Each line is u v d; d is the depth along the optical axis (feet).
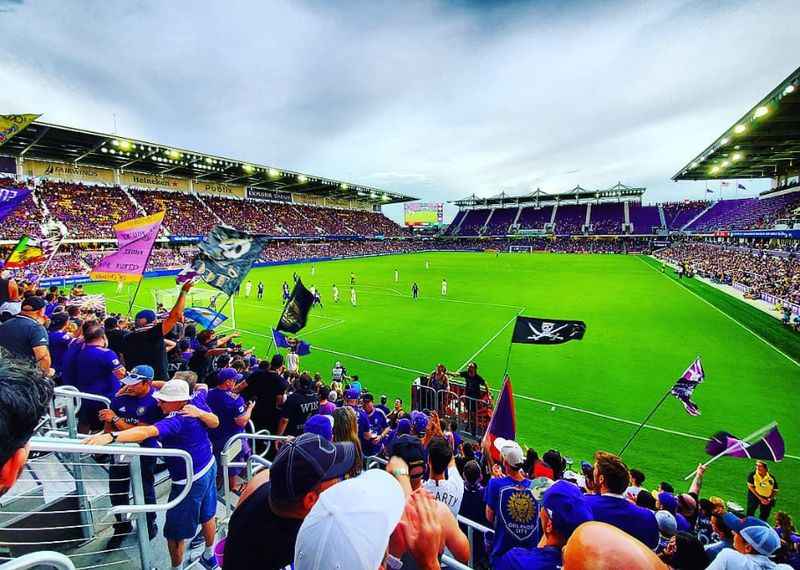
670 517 16.33
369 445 23.66
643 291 114.42
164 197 210.18
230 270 22.93
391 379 51.65
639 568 4.49
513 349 62.95
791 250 134.62
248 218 239.71
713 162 164.14
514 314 88.12
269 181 248.52
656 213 315.78
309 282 142.00
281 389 22.20
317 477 5.81
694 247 215.51
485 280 144.05
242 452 19.89
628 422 38.96
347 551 4.08
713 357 57.31
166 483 16.31
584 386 47.80
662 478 30.35
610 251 279.08
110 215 172.14
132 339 18.60
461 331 74.43
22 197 24.99
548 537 8.52
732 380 48.83
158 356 18.75
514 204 397.80
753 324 74.95
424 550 5.59
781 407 41.45
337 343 67.56
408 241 361.71
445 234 388.57
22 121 20.27
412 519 5.87
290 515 5.93
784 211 148.15
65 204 162.61
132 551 12.14
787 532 19.31
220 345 38.37
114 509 9.61
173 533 11.46
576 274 157.48
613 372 52.16
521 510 12.64
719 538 17.85
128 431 10.74
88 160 173.58
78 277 131.54
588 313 87.35
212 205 231.91
